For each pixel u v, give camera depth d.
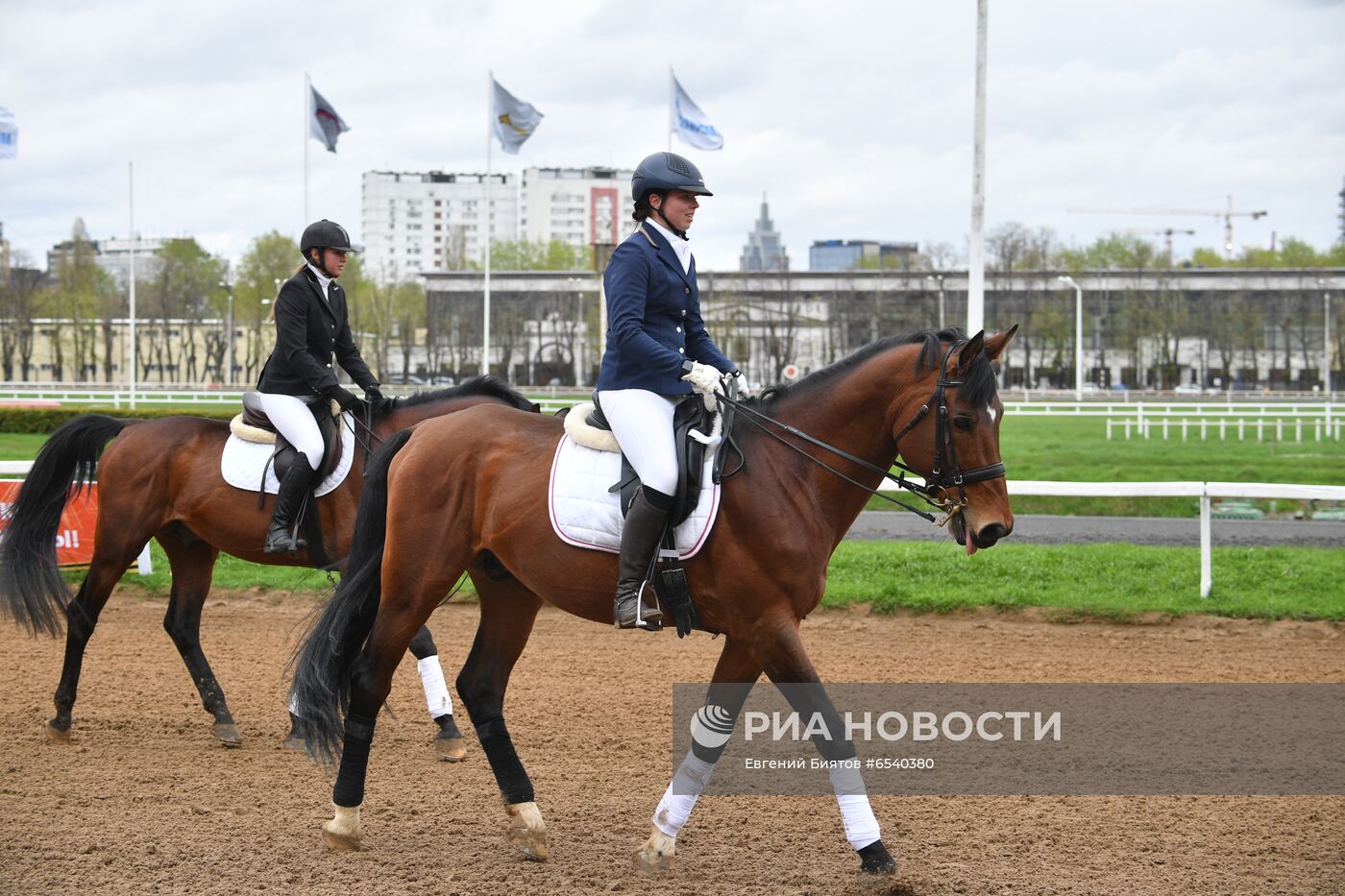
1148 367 88.81
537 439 7.07
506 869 6.60
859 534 20.23
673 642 12.66
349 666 7.16
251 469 9.62
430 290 88.75
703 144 37.22
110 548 9.70
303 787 8.09
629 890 6.27
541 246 115.50
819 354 81.19
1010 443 37.31
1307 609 13.31
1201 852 6.77
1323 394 81.25
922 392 6.51
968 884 6.29
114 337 106.25
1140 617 13.39
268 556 9.70
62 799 7.72
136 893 6.14
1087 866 6.57
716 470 6.54
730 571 6.46
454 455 7.09
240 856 6.72
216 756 8.84
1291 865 6.55
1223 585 14.28
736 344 75.06
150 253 186.62
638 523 6.42
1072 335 83.12
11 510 9.78
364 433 9.69
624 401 6.64
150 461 9.76
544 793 7.95
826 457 6.69
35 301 97.19
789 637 6.41
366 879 6.41
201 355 110.19
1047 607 13.66
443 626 13.62
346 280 85.12
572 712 9.97
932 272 80.12
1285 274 89.19
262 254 93.12
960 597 13.84
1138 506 23.42
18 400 50.94
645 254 6.72
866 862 6.28
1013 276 83.12
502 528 6.89
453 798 7.89
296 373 9.70
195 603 9.83
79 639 9.37
